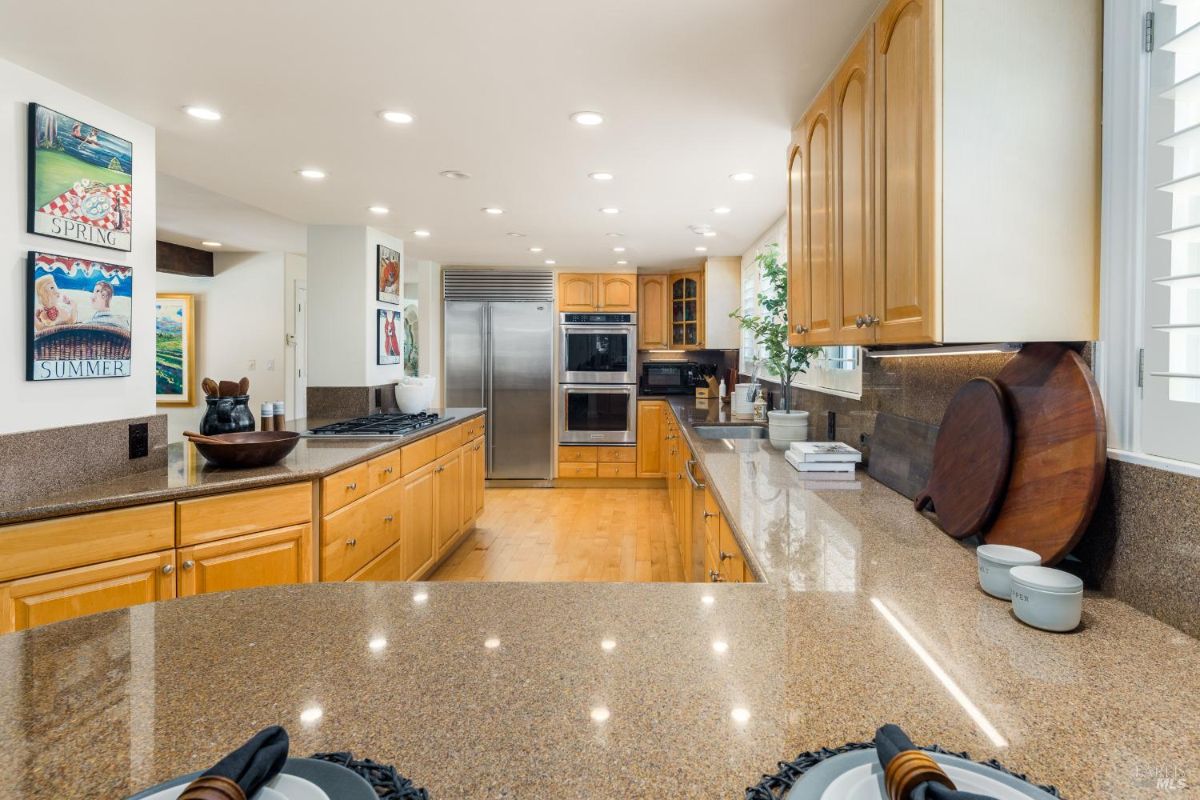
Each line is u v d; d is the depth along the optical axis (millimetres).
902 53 1333
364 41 1800
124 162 2326
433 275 6344
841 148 1769
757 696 787
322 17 1674
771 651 917
